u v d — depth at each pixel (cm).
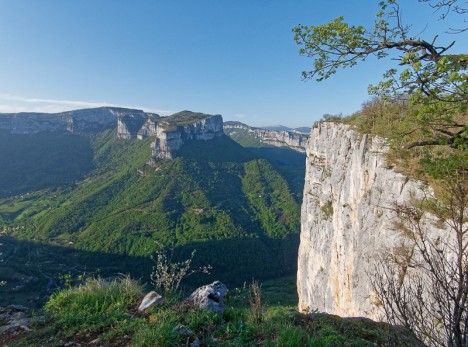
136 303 611
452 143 607
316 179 3303
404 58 507
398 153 1318
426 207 999
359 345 480
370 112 2270
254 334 484
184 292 677
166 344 424
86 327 512
